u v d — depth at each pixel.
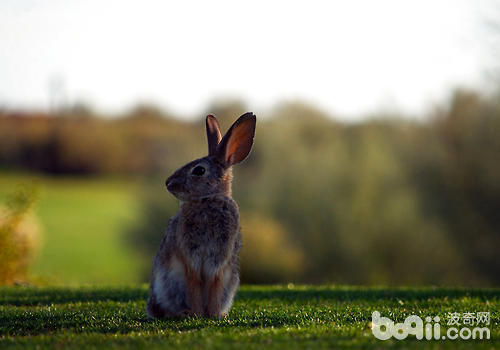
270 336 5.64
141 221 28.88
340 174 30.28
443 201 25.17
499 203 24.00
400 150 26.97
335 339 5.49
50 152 72.12
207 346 5.17
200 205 7.18
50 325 6.95
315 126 33.94
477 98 23.67
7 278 15.41
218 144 7.79
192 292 7.11
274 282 25.39
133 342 5.50
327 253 29.98
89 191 67.12
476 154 23.94
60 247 39.12
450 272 26.83
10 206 15.45
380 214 28.66
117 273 30.36
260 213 29.91
